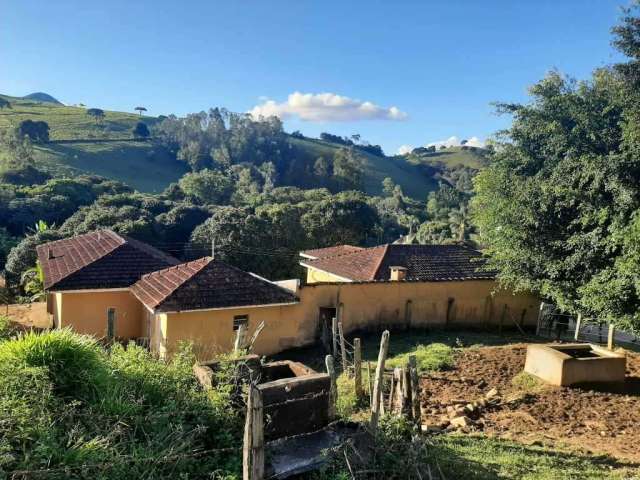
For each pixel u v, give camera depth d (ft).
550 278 41.55
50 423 16.07
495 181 45.29
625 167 32.73
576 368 33.73
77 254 60.08
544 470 21.12
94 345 21.52
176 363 22.79
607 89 39.24
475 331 57.98
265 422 18.57
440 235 150.30
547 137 41.60
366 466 17.99
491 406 30.22
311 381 19.85
